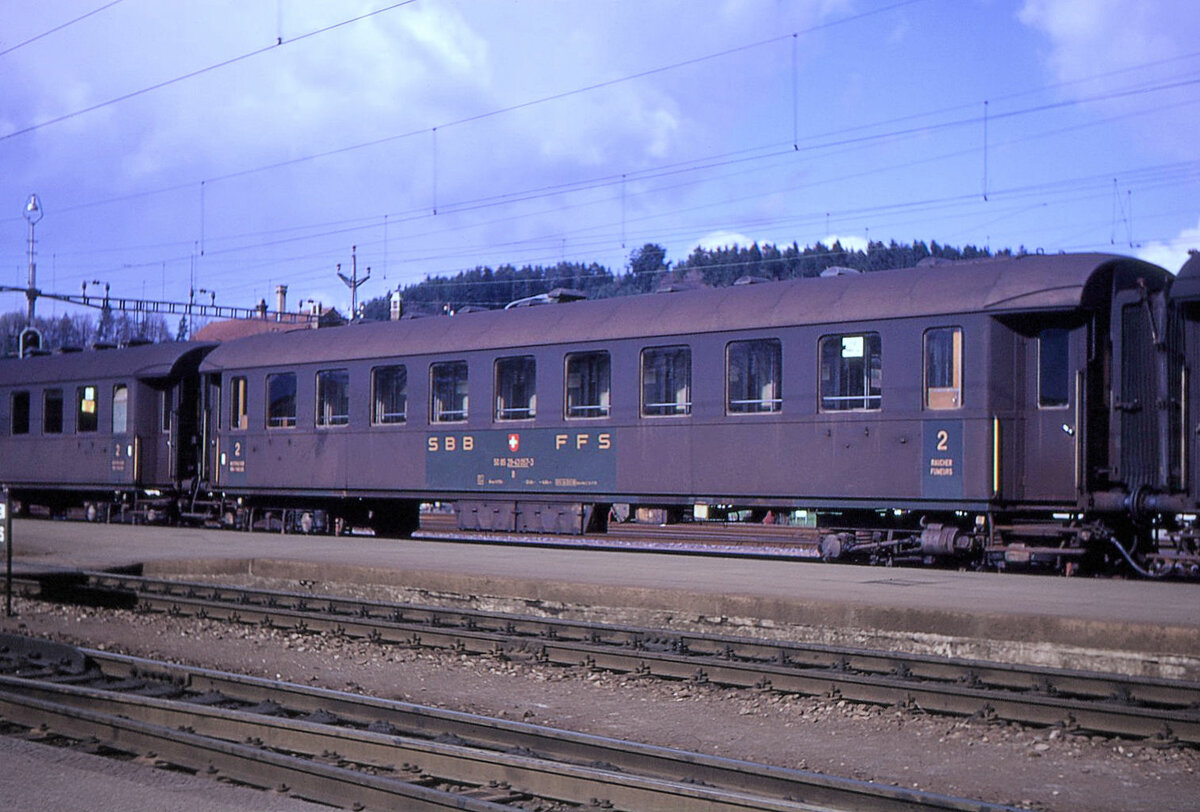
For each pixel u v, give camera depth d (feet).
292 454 78.84
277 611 46.42
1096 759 25.53
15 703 28.40
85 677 32.81
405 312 82.07
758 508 60.13
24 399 101.09
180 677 32.83
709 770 23.16
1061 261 51.78
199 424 87.81
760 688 32.40
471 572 50.80
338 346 76.79
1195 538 49.47
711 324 59.93
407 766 23.73
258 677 33.53
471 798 21.04
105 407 92.94
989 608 37.14
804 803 21.25
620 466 63.05
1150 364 50.49
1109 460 51.26
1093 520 51.44
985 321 52.11
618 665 35.86
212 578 59.57
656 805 20.90
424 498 72.13
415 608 44.75
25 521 95.61
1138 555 51.21
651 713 30.78
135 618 48.08
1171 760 25.29
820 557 59.11
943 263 56.18
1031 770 24.98
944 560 55.62
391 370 73.82
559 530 66.03
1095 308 50.85
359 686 34.42
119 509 95.55
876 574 50.67
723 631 41.45
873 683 30.78
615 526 68.54
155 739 25.26
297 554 62.39
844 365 55.98
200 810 20.92
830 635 38.93
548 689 33.88
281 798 21.81
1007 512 52.60
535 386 66.80
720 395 59.57
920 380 53.67
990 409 51.90
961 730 27.94
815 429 56.49
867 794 20.99
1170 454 49.49
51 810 20.88
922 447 53.52
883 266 276.82
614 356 63.57
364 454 74.74
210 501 86.89
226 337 220.64
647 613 43.52
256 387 81.61
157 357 89.76
